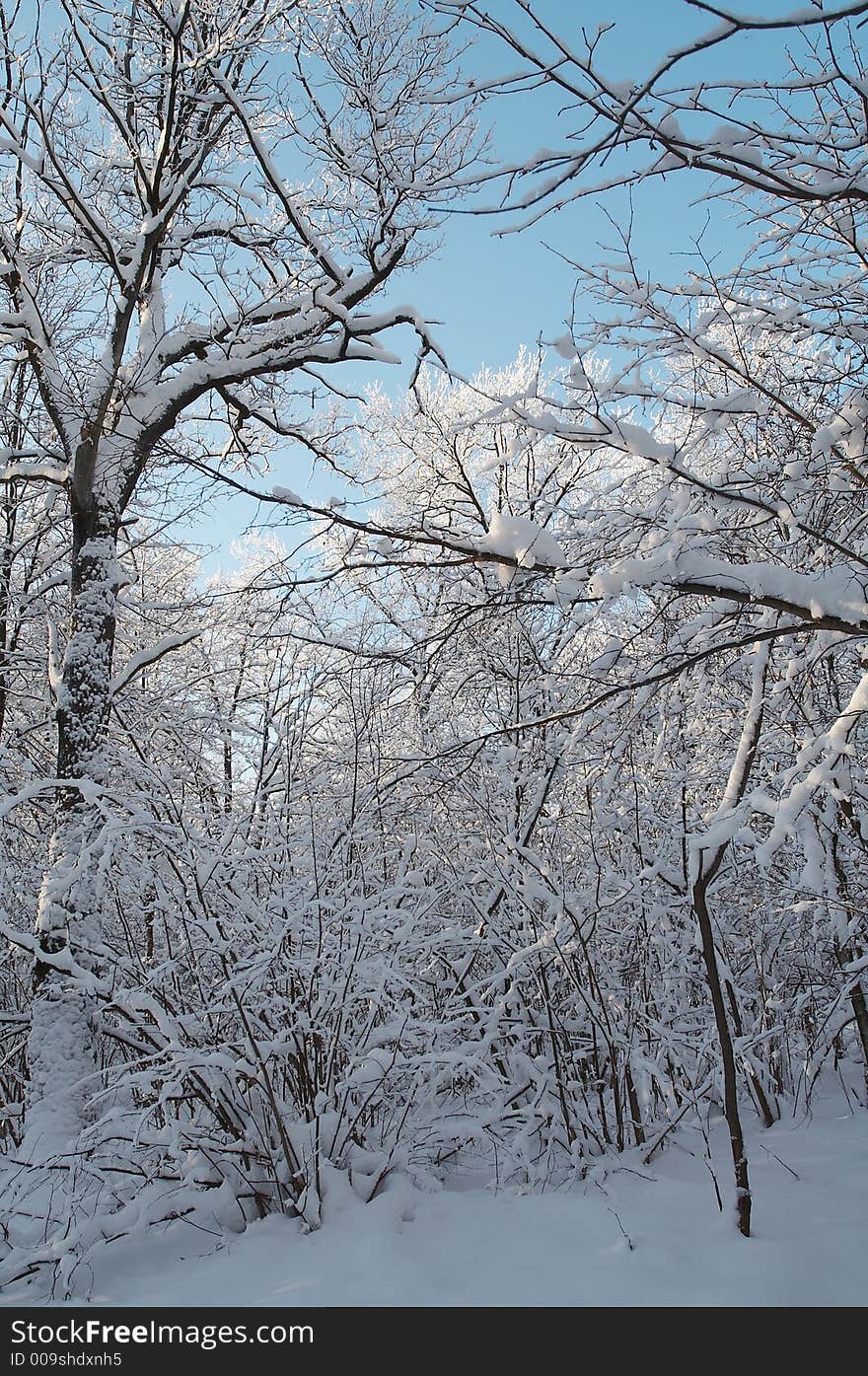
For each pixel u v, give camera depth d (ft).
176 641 26.43
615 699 15.92
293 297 30.53
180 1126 14.20
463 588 21.04
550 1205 13.93
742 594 13.28
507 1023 18.08
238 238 30.53
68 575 29.99
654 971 18.84
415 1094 16.26
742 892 19.83
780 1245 11.78
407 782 20.57
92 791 17.72
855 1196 13.38
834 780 15.78
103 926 21.90
